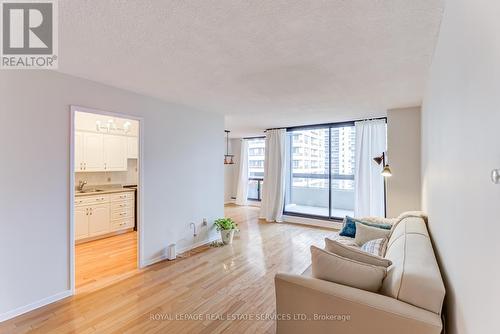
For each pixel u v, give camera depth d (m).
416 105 3.66
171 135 3.62
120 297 2.51
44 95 2.36
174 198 3.68
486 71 0.73
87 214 4.34
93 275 3.02
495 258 0.68
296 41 1.83
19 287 2.21
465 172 1.00
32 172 2.28
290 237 4.70
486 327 0.76
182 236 3.82
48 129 2.38
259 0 1.37
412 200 3.75
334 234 4.89
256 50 1.98
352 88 2.90
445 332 1.41
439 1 1.37
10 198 2.16
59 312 2.25
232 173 8.95
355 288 1.51
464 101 1.00
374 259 1.69
